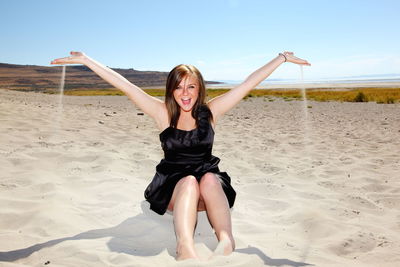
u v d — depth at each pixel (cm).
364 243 231
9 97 1505
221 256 178
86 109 1210
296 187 375
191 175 231
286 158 525
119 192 320
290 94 3169
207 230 251
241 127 902
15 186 318
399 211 305
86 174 378
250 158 518
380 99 1938
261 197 341
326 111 1404
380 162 498
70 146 508
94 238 221
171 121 240
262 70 265
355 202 327
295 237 245
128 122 898
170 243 221
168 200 239
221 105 255
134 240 222
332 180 403
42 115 842
